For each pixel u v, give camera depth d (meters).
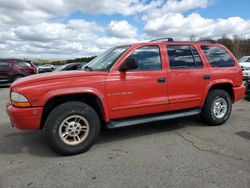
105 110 4.19
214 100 5.36
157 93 4.64
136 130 5.25
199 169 3.41
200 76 5.11
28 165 3.66
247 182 3.05
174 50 4.92
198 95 5.14
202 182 3.07
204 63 5.23
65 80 3.91
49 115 3.86
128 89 4.34
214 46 5.52
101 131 5.20
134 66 4.15
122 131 5.20
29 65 16.11
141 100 4.49
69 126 3.96
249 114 6.60
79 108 3.97
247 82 8.80
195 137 4.76
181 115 4.98
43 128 4.07
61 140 3.89
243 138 4.66
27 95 3.71
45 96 3.77
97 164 3.65
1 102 9.40
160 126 5.52
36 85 3.77
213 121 5.41
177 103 4.90
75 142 4.00
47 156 3.98
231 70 5.58
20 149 4.29
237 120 5.97
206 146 4.27
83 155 4.00
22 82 3.80
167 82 4.71
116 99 4.27
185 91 4.96
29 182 3.16
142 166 3.55
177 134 4.96
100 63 4.69
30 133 5.16
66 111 3.88
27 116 3.72
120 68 4.30
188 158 3.78
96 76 4.10
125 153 4.04
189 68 5.03
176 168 3.46
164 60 4.75
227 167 3.45
